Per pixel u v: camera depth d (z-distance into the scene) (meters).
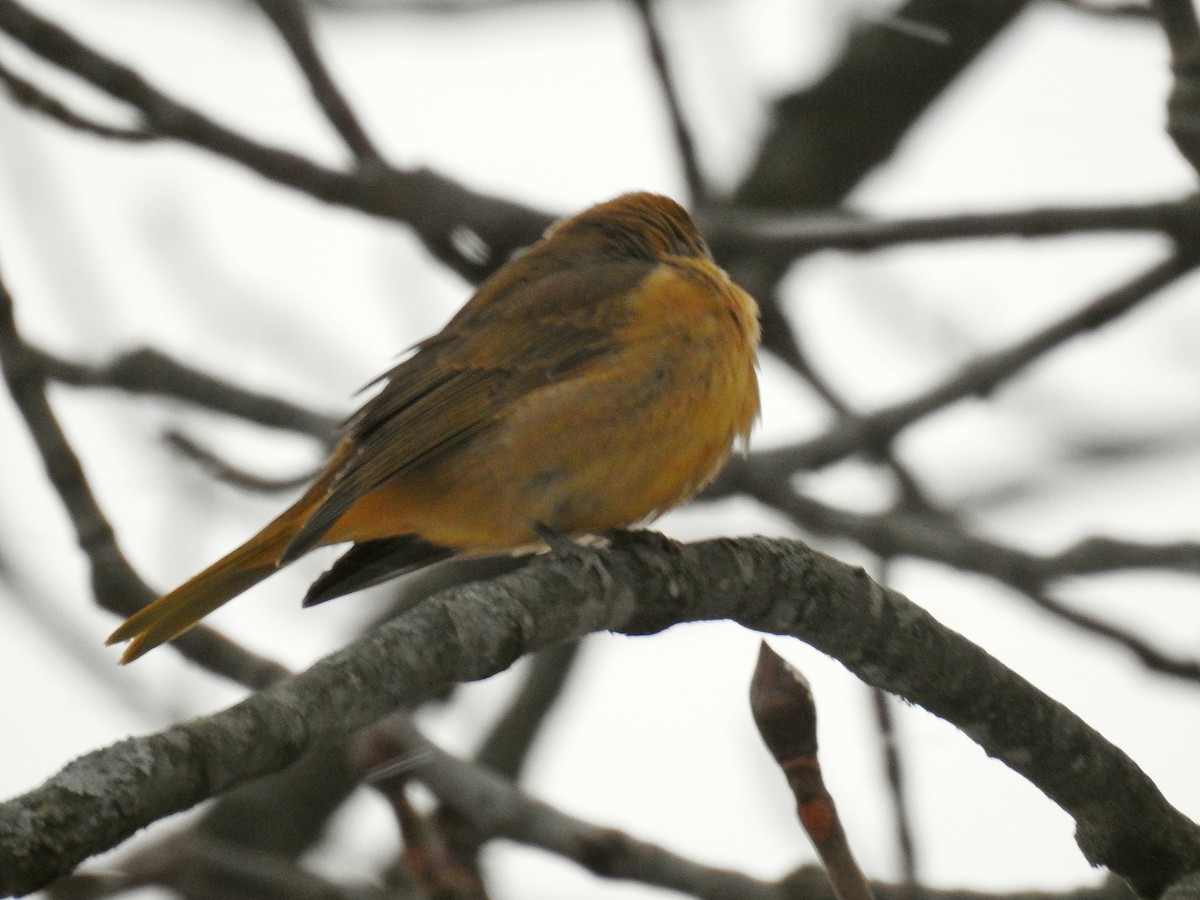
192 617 10.41
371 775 10.48
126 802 6.16
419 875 10.46
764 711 7.55
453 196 13.37
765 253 13.66
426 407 11.17
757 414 11.82
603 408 11.06
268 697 6.77
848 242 13.43
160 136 12.66
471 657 7.67
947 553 14.63
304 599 11.27
